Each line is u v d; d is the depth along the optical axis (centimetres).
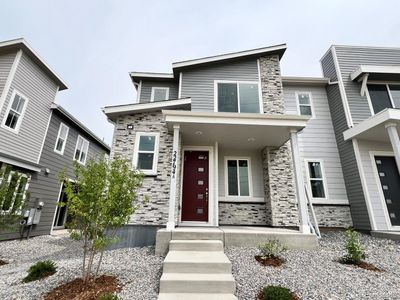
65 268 440
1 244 771
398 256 501
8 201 635
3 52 872
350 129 828
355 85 909
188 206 736
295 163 634
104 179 378
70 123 1226
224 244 526
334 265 436
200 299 309
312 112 969
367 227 754
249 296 325
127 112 735
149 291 336
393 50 963
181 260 387
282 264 437
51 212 1061
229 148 843
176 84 1033
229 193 809
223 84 906
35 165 927
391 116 657
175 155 617
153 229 631
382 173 805
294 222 720
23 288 360
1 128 790
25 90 896
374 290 340
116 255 522
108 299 283
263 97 880
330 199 852
